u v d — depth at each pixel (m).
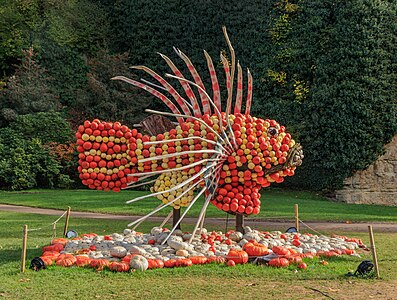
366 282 8.33
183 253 9.50
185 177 10.49
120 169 10.57
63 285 7.91
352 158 23.47
